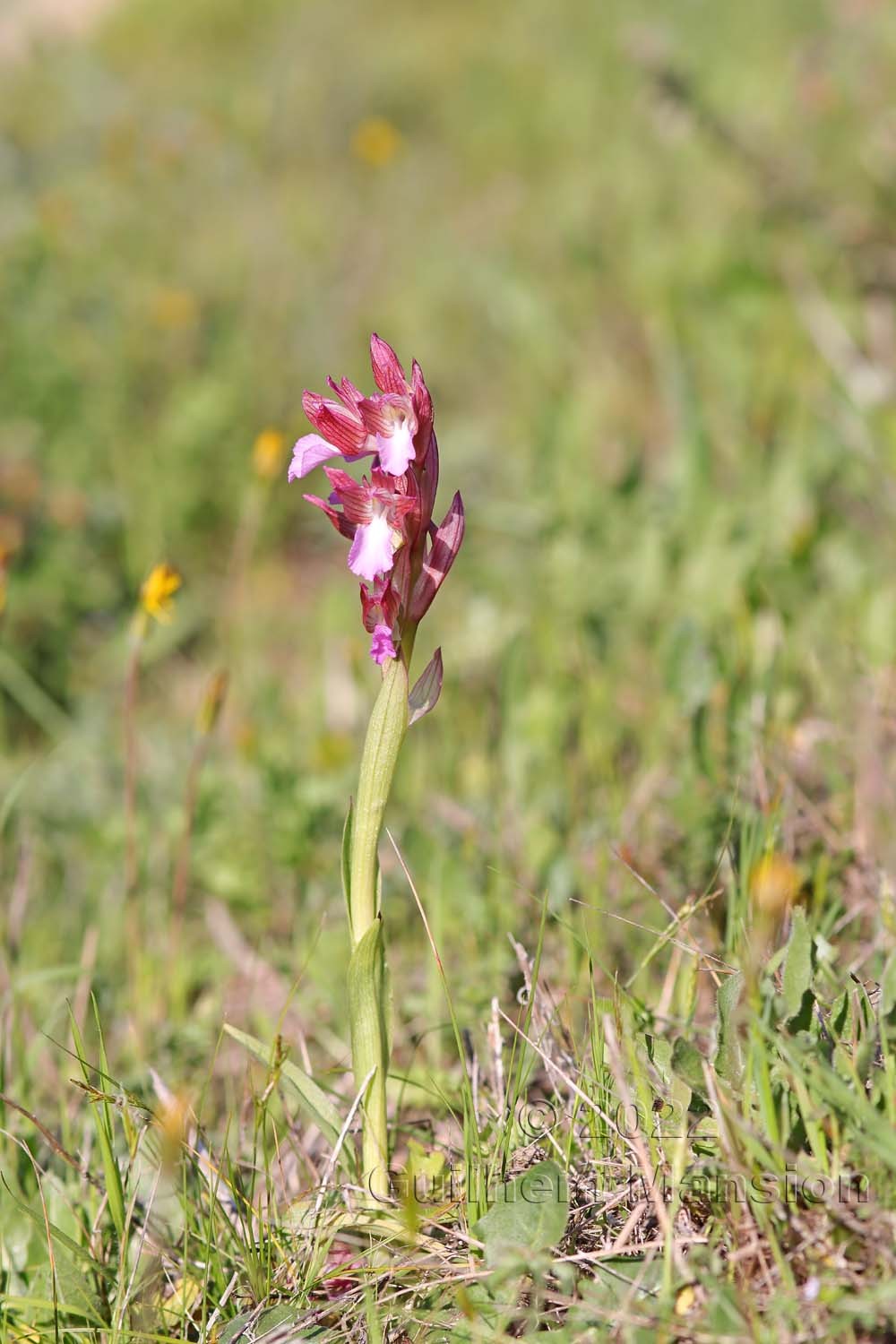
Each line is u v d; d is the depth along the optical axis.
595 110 14.27
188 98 15.52
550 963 3.93
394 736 2.72
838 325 7.62
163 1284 3.01
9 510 8.28
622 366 9.02
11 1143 3.50
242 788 5.69
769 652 4.96
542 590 6.46
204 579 8.36
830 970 2.78
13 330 9.61
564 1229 2.58
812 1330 2.31
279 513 8.84
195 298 10.62
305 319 10.67
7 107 15.13
